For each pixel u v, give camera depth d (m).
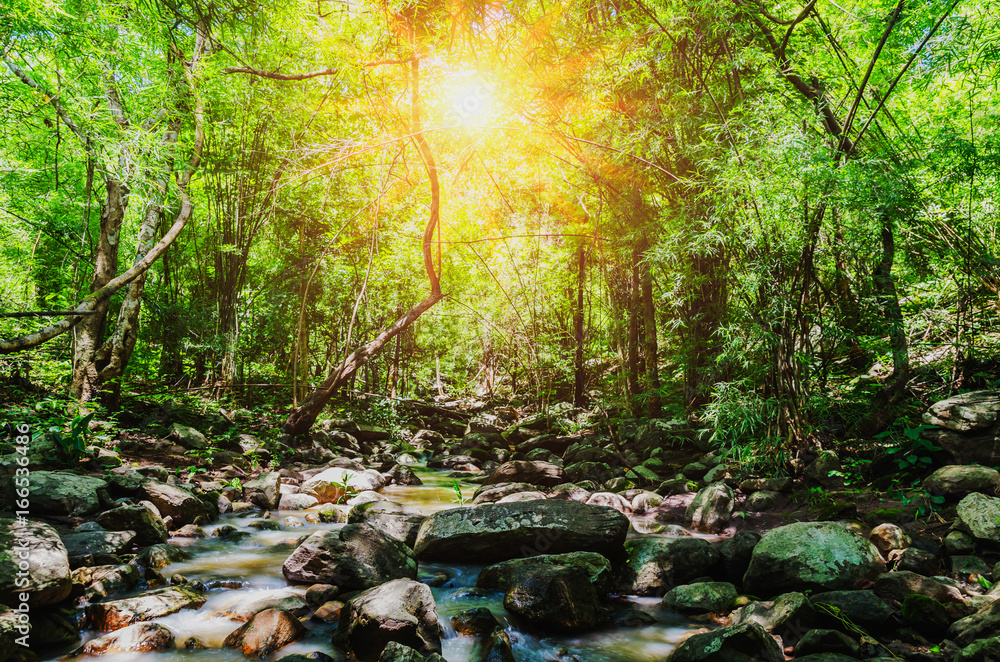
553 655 2.86
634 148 6.63
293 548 4.30
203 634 2.93
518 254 10.26
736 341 5.00
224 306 9.60
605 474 6.67
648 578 3.66
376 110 8.15
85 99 5.89
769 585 3.38
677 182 6.43
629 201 7.34
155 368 10.23
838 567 3.28
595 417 9.84
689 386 7.14
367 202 9.46
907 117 6.06
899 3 4.38
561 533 3.88
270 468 7.01
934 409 4.37
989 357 5.12
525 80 7.00
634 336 8.64
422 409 12.58
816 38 5.78
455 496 6.34
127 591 3.27
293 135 8.08
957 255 5.12
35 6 5.11
